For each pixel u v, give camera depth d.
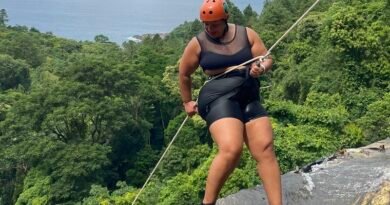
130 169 43.25
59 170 37.66
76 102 43.00
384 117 26.47
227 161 4.51
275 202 4.57
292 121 26.61
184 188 23.91
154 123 51.97
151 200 25.98
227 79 4.63
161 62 65.25
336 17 33.62
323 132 24.97
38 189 37.50
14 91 69.00
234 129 4.53
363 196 6.59
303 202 6.65
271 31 60.28
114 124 43.12
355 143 25.23
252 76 4.61
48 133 42.38
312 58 41.41
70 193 37.22
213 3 4.57
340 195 6.73
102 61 46.62
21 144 40.47
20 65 78.06
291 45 47.44
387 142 8.65
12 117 43.44
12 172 43.25
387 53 33.38
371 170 7.30
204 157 34.94
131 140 44.84
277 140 23.03
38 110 43.06
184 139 40.91
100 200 28.64
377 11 35.31
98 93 44.09
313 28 46.19
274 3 81.94
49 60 88.94
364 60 32.97
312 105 31.72
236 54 4.63
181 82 4.86
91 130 43.47
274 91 44.09
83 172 37.34
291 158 22.33
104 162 38.69
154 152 44.81
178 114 52.16
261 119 4.67
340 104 31.45
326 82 34.75
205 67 4.70
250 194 6.76
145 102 48.72
